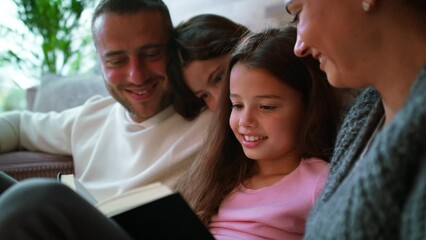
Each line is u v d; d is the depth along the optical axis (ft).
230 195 3.39
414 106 1.44
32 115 5.13
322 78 3.24
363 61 2.04
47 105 5.66
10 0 7.77
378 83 2.10
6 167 4.43
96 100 4.85
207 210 3.39
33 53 8.00
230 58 3.35
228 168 3.53
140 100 4.05
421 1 1.90
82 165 4.57
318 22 2.04
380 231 1.47
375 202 1.47
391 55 2.00
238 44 3.51
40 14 7.73
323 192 2.41
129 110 4.24
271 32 3.36
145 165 4.01
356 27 1.98
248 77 3.14
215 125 3.58
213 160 3.54
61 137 4.82
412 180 1.43
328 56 2.12
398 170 1.42
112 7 3.89
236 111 3.31
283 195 3.09
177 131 4.05
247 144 3.27
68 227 1.78
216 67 3.74
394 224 1.46
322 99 3.25
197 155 3.75
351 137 2.49
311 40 2.11
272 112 3.17
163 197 2.12
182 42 3.91
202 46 3.74
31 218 1.71
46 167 4.61
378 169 1.47
